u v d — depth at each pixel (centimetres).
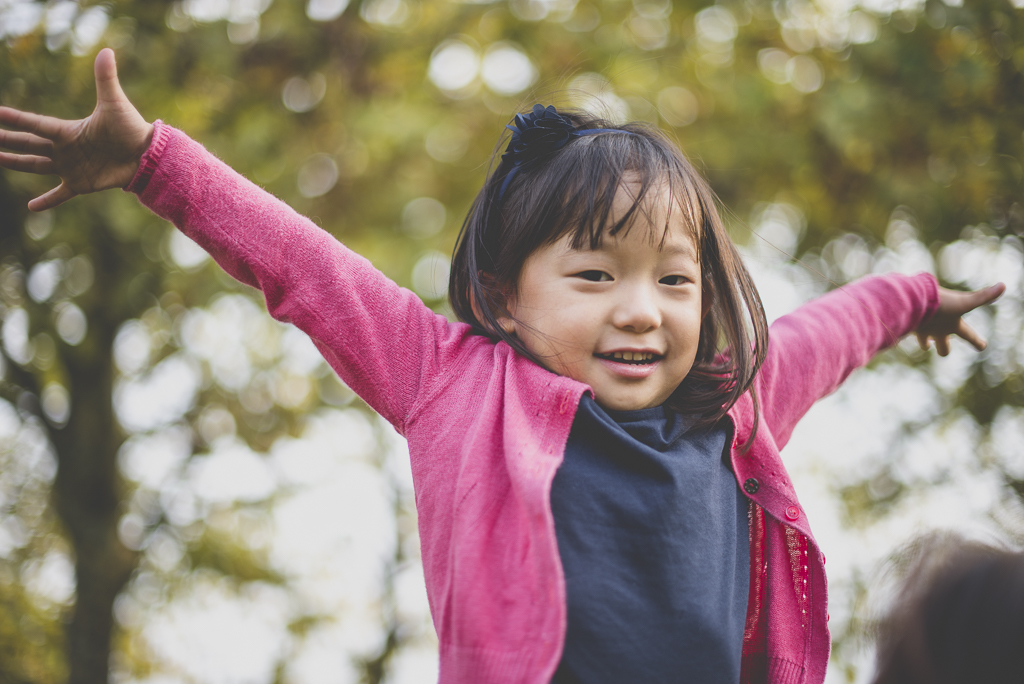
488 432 153
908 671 115
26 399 625
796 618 166
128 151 159
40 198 158
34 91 396
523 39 525
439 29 535
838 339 201
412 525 793
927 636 114
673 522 149
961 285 500
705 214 171
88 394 628
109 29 446
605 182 155
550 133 168
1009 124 471
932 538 123
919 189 496
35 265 498
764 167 541
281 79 538
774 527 171
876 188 507
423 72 546
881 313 212
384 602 823
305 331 161
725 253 173
